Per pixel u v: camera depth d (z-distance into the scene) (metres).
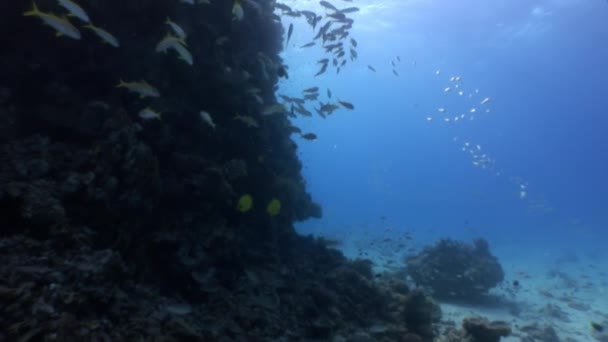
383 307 8.47
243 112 9.41
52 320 3.30
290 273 8.97
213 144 8.98
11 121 5.78
